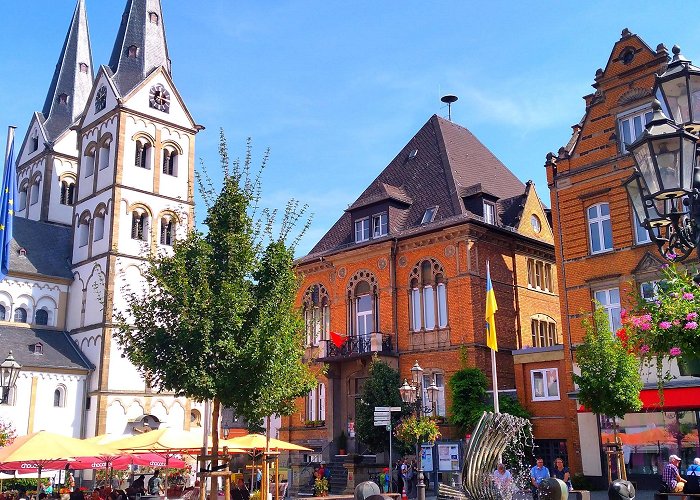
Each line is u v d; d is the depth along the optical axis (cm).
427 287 3709
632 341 1038
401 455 3344
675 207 866
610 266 2884
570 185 3072
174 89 5472
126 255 4916
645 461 2634
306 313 4266
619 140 2927
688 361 909
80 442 2064
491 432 1094
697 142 834
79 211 5294
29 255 5116
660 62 2827
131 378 4719
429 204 3928
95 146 5312
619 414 2177
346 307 4038
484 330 3512
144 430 4216
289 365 1652
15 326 4775
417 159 4353
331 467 3641
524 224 3925
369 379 3384
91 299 4925
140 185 5112
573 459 2888
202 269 1579
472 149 4441
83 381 4650
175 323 1544
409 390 2498
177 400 4909
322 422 3991
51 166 5947
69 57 6462
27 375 4403
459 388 3322
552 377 3083
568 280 3022
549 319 3975
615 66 2972
